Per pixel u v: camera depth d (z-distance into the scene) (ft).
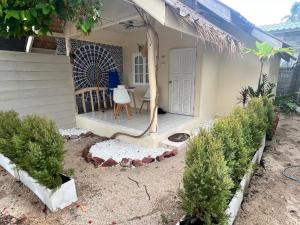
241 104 18.90
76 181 9.70
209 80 18.71
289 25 29.12
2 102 13.61
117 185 9.33
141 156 12.02
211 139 6.52
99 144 14.10
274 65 22.29
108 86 21.25
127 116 18.26
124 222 7.05
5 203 8.07
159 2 9.50
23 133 8.00
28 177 8.63
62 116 17.33
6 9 9.11
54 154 7.63
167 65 19.42
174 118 17.89
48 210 7.66
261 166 11.12
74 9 9.59
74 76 18.47
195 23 10.38
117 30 19.11
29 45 19.12
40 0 9.18
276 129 18.01
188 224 5.66
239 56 19.08
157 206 7.82
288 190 8.89
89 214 7.46
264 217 7.23
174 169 10.77
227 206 5.94
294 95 26.11
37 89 15.38
